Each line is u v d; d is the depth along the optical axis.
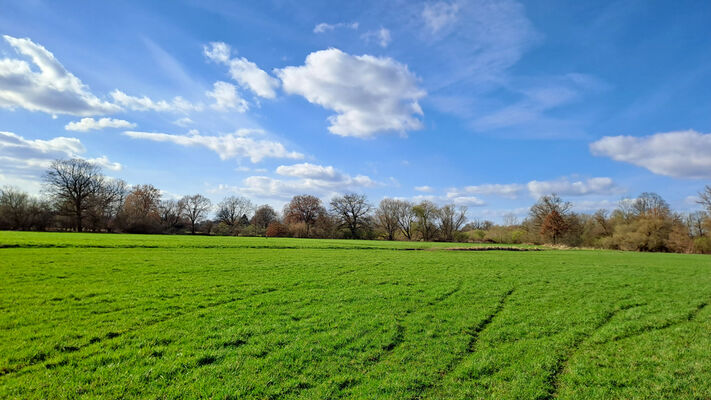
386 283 21.17
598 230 93.75
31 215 84.25
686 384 8.55
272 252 40.28
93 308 13.24
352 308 14.77
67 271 20.83
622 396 7.98
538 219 97.19
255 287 18.45
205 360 9.09
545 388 8.25
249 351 9.71
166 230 107.19
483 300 17.16
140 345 9.84
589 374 9.06
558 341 11.44
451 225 115.38
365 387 8.03
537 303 16.91
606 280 25.25
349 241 76.88
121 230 91.75
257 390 7.64
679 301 18.42
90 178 90.44
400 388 8.01
